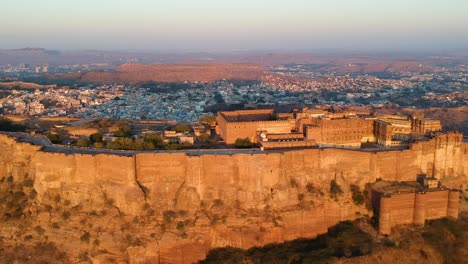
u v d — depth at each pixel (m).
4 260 82.75
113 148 107.81
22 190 92.75
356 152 99.19
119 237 83.44
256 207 89.50
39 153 89.94
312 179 95.94
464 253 89.19
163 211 86.69
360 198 98.31
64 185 88.88
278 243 89.19
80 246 83.50
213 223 87.50
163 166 88.88
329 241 90.38
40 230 86.38
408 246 89.44
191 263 85.12
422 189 98.12
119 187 86.88
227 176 89.94
